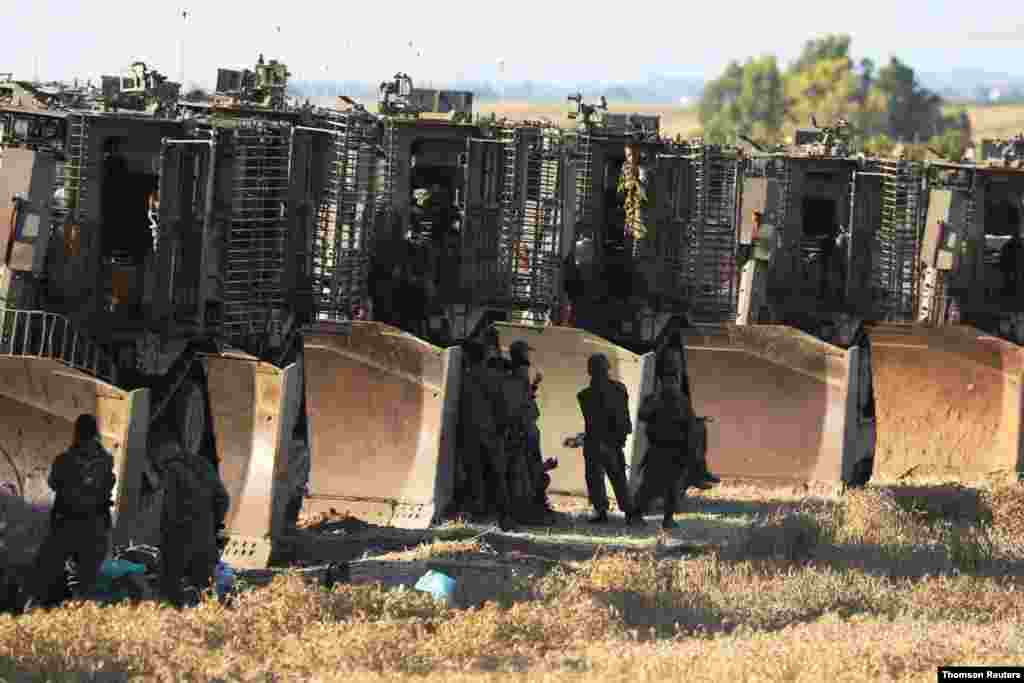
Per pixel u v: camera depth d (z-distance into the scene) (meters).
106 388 71.38
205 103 96.56
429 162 103.44
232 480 79.81
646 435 92.94
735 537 87.44
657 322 106.44
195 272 82.00
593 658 56.12
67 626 56.72
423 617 62.59
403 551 81.44
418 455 90.88
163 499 65.38
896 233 113.50
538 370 97.44
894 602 70.25
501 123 102.44
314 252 92.38
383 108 103.75
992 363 109.88
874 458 111.75
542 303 101.25
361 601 63.44
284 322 89.25
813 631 61.59
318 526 88.25
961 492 96.06
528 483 91.50
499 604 64.12
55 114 82.88
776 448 104.50
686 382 105.31
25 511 71.94
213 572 66.12
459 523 89.44
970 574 76.81
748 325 104.25
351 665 55.34
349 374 91.62
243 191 85.00
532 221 101.88
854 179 112.44
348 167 94.94
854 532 86.38
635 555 78.56
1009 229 119.38
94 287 81.69
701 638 61.97
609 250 107.19
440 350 90.50
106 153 82.75
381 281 100.38
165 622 58.22
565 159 101.75
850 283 112.88
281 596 62.47
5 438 72.56
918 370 111.25
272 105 96.50
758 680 51.53
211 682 52.56
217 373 80.44
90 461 64.62
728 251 108.06
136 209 85.06
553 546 83.81
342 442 91.75
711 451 104.81
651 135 106.69
